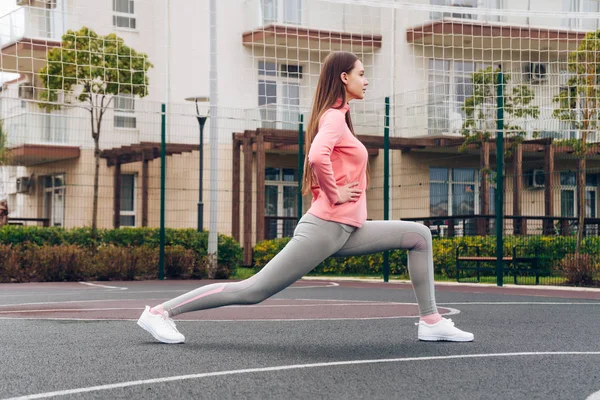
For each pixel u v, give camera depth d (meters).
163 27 21.22
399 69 19.77
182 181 19.52
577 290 12.01
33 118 19.38
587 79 15.74
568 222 17.22
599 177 19.88
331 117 4.72
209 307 5.06
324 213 4.77
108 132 19.70
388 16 19.86
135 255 15.09
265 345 5.11
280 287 4.86
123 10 21.17
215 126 15.40
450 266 15.38
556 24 21.03
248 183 18.72
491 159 19.70
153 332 5.15
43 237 15.62
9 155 19.17
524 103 18.56
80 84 18.73
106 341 5.31
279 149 20.41
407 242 5.10
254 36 20.44
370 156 20.72
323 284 13.82
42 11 19.78
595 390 3.59
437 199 20.55
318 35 20.06
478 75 18.91
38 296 10.30
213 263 15.66
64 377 3.92
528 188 19.69
